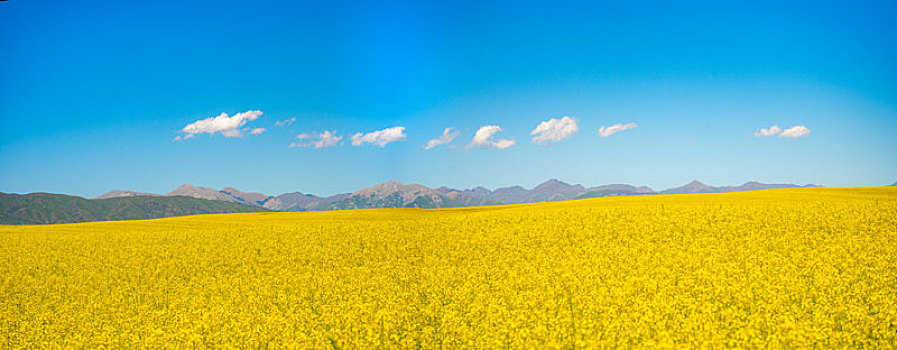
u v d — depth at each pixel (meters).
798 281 18.12
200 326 17.28
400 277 23.23
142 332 17.89
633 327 14.59
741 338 13.62
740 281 18.50
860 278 18.31
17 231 48.12
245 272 26.69
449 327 15.89
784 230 28.50
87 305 21.88
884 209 33.41
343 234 37.66
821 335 13.37
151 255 32.62
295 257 30.08
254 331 16.42
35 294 24.28
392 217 56.50
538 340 14.31
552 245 29.22
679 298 16.77
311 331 16.17
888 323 14.12
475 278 22.09
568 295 18.66
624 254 25.08
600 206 46.97
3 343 17.84
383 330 15.99
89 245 37.06
